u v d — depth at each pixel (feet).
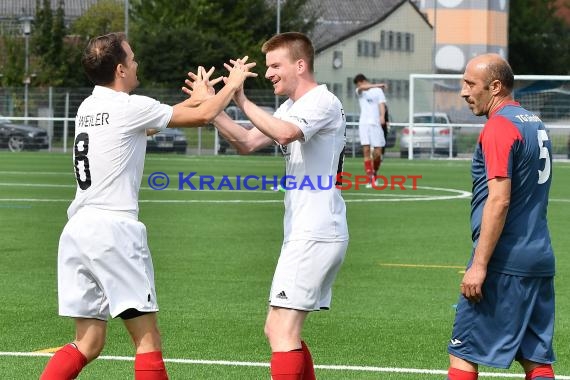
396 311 47.16
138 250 29.58
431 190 115.55
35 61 262.26
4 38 267.80
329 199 30.37
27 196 102.63
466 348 28.89
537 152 28.55
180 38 255.91
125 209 29.58
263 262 61.26
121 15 324.39
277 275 30.40
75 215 29.84
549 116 181.06
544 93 180.55
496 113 28.81
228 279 55.36
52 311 46.52
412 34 318.04
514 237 28.48
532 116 28.91
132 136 29.68
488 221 27.99
